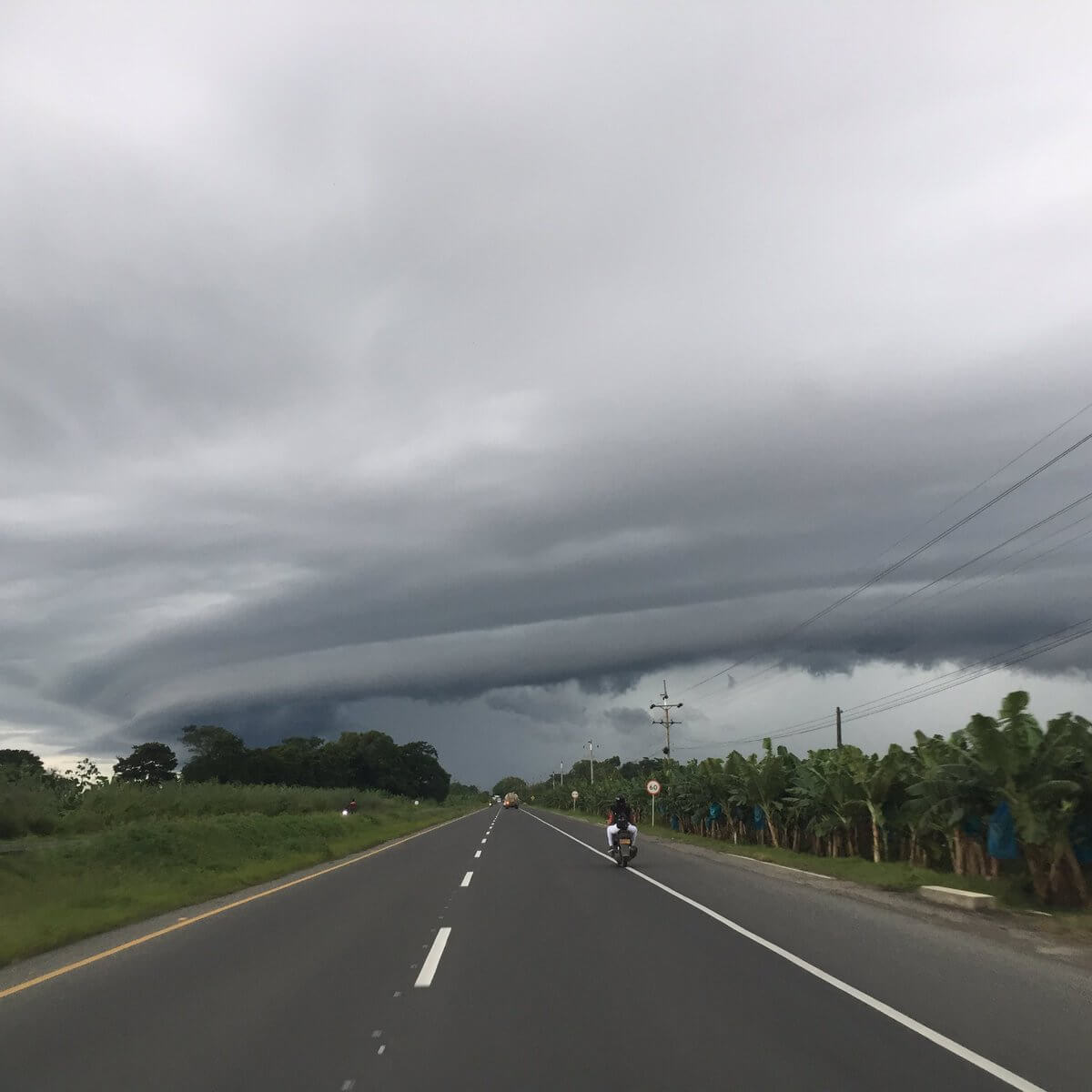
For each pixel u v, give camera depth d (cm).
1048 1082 596
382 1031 738
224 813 4616
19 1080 633
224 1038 727
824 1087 587
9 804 3078
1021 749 1568
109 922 1413
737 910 1470
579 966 997
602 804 7400
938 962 1013
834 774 2598
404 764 16238
